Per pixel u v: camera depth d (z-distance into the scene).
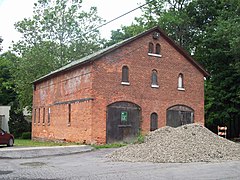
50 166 15.16
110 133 25.98
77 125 27.23
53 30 47.59
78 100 27.34
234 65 34.25
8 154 18.88
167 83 29.58
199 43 44.09
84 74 26.75
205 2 44.31
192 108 30.80
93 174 12.83
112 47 26.94
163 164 15.75
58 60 45.81
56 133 31.12
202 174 12.85
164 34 29.61
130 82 27.50
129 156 18.14
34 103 38.41
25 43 47.44
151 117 28.33
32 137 38.25
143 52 28.50
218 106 37.94
